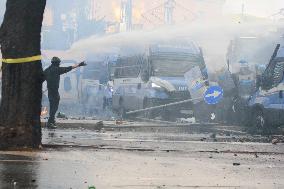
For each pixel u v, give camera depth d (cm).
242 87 3719
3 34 1465
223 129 3209
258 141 2311
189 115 3981
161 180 977
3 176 925
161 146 1781
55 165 1120
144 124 3166
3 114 1453
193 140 2206
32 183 869
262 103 3156
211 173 1105
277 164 1336
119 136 2283
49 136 2102
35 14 1466
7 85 1455
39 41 1484
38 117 1484
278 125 3053
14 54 1454
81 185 878
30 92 1462
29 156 1270
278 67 3077
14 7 1459
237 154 1590
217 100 3444
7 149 1419
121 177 995
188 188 895
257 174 1119
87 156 1332
